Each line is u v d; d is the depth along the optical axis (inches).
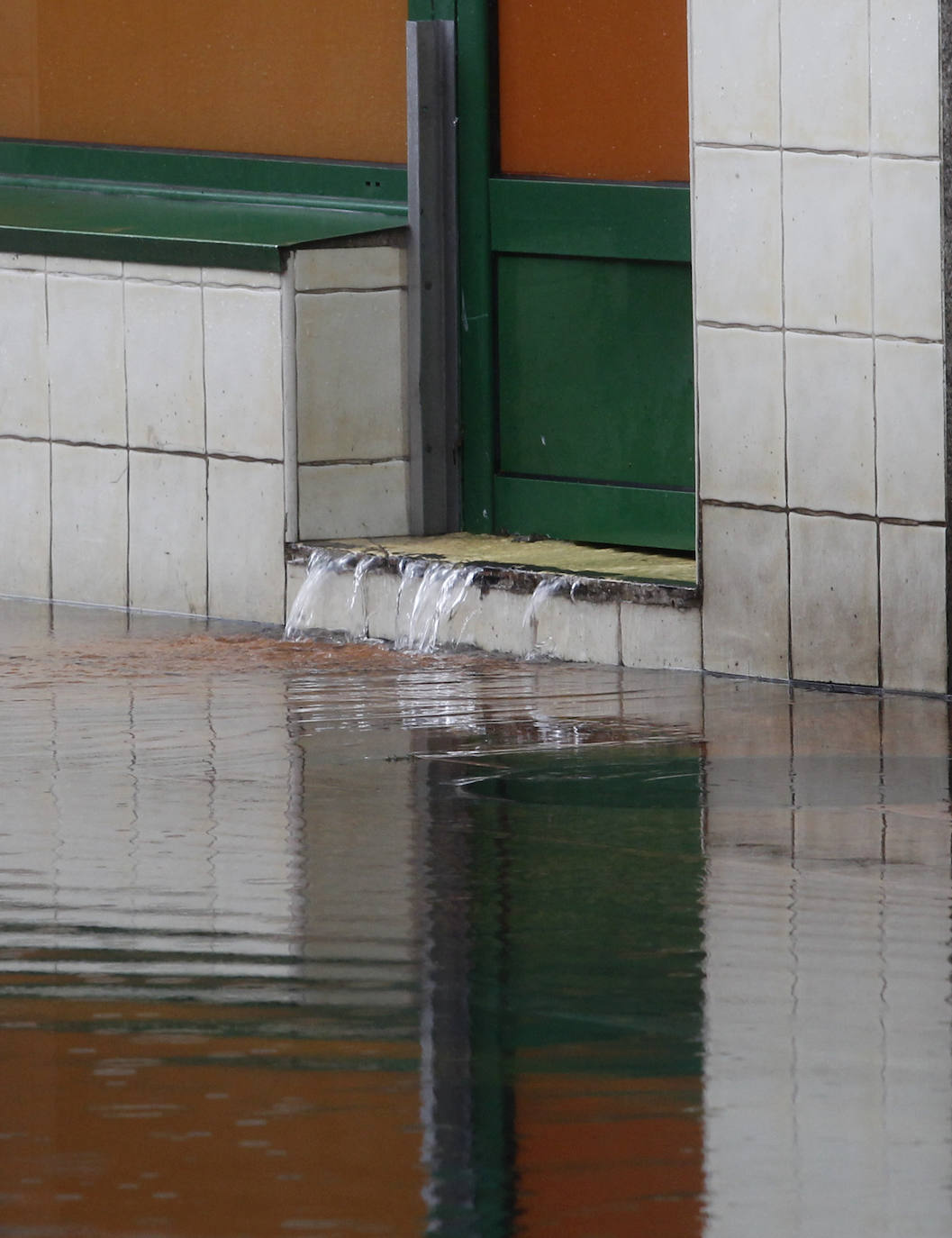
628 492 886.4
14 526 977.5
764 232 770.2
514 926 495.5
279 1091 400.5
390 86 949.2
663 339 871.7
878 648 758.5
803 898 514.3
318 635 876.0
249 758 661.9
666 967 467.2
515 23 902.4
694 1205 356.2
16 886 528.7
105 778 637.3
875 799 606.2
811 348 762.2
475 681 783.1
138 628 896.9
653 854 553.6
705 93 779.4
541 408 911.0
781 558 775.7
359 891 524.1
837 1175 366.9
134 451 937.5
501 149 913.5
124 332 932.6
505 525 927.0
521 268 909.2
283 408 892.6
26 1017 438.6
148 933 491.8
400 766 650.2
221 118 1005.2
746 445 780.0
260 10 985.5
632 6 870.4
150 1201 357.4
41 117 1058.1
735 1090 399.5
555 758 659.4
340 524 911.0
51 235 942.4
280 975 463.5
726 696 754.8
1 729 701.9
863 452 754.2
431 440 924.6
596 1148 377.4
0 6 1060.5
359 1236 346.0
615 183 876.6
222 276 901.2
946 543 739.4
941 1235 346.6
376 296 908.0
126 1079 406.9
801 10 754.2
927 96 729.0
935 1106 393.4
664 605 802.2
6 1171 367.9
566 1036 427.2
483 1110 390.6
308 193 978.7
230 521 914.1
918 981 455.8
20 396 967.0
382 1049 421.4
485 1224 349.7
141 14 1021.2
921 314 737.0
